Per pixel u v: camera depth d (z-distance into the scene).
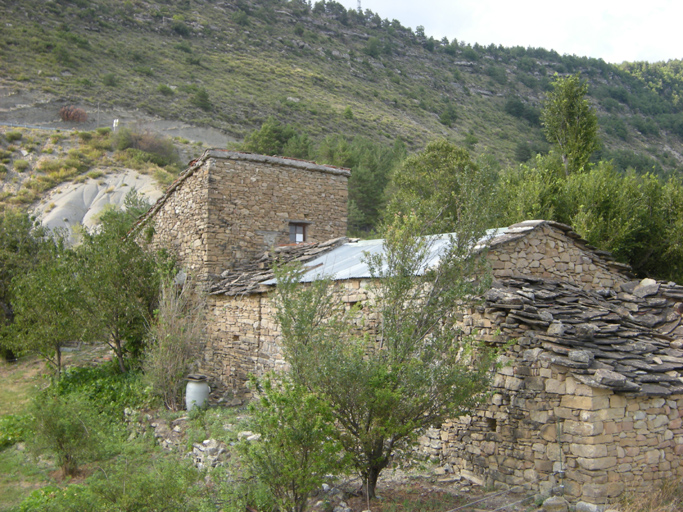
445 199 8.34
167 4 119.06
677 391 7.54
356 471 7.31
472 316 8.69
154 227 18.64
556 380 7.45
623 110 135.88
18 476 10.42
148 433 11.14
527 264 10.24
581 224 17.20
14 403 15.35
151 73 83.25
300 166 17.03
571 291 9.81
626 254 18.42
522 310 8.05
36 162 49.75
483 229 7.50
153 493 7.09
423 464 8.77
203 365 15.16
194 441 9.91
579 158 24.22
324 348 6.94
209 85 84.31
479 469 8.21
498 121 110.12
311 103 84.56
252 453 6.30
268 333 12.67
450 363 7.14
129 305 15.48
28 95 66.62
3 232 23.20
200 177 15.82
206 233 15.25
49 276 15.94
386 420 6.69
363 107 91.62
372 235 22.47
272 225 16.44
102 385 14.45
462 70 150.38
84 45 85.62
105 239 16.36
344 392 6.65
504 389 8.04
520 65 163.62
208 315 15.02
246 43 113.69
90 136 57.81
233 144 59.44
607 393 7.20
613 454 7.12
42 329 15.12
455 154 31.00
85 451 10.16
